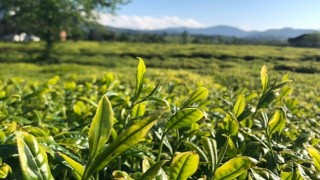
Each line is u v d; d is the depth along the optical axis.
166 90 6.16
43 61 39.41
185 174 1.29
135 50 45.34
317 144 2.38
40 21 42.47
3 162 1.52
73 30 46.25
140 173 1.57
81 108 3.23
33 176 1.02
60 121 3.18
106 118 1.13
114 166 1.97
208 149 1.50
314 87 8.11
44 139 1.57
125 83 8.56
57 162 1.44
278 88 2.16
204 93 1.99
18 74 17.53
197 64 28.83
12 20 43.31
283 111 1.96
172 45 54.56
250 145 2.04
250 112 2.18
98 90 5.09
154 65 29.78
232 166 1.33
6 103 3.42
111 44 56.97
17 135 1.04
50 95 4.39
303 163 2.03
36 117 3.06
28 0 40.25
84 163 1.61
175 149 1.97
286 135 2.58
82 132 1.94
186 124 1.68
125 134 1.05
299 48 36.75
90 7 43.12
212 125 2.94
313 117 3.77
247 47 45.94
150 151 2.04
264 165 2.06
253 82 10.42
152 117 1.04
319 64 18.83
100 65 36.28
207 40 84.31
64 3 41.50
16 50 45.47
